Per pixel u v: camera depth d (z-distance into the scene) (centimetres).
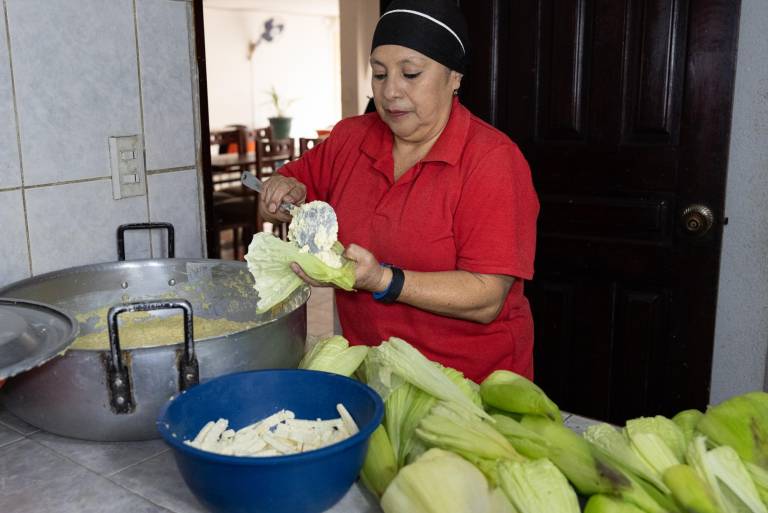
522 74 204
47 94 134
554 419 85
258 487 76
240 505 77
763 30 188
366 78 610
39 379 98
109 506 89
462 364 138
